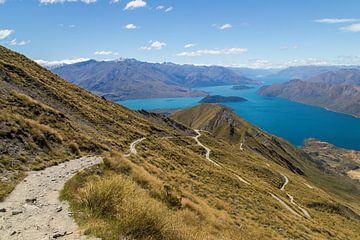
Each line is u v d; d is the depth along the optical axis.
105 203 13.45
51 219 12.84
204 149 115.38
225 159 112.44
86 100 84.38
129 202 12.91
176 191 28.69
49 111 40.69
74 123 47.03
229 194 43.47
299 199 98.31
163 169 45.12
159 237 12.15
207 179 52.41
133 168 28.17
